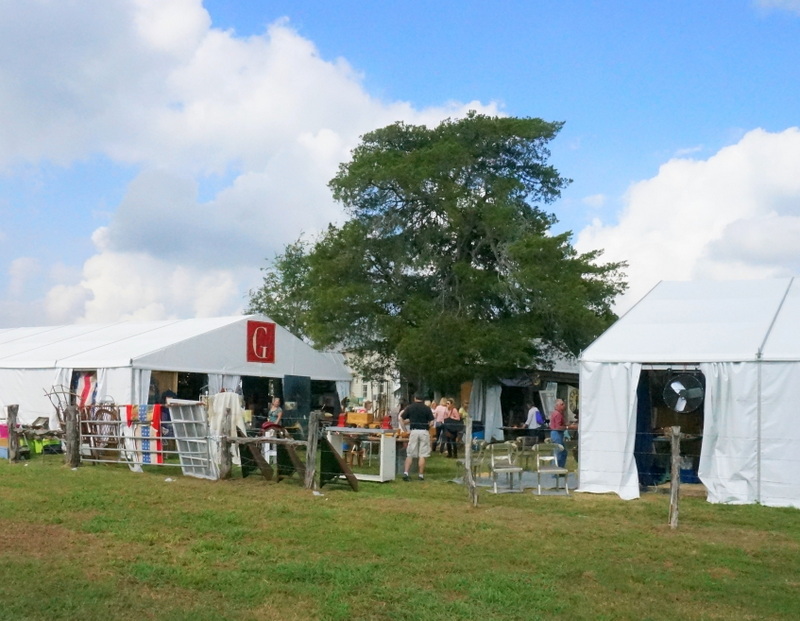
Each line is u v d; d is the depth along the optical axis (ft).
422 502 41.57
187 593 23.38
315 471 46.44
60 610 21.13
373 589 24.16
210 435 50.85
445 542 31.09
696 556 29.94
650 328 52.24
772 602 24.07
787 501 43.42
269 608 22.15
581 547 31.01
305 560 27.66
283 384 85.35
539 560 28.43
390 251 115.55
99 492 41.93
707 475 45.98
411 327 111.14
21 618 20.38
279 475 50.16
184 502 39.42
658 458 54.24
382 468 51.72
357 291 110.73
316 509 38.14
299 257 191.21
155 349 72.23
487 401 118.11
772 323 49.01
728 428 45.62
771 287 57.98
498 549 30.14
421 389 120.16
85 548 28.58
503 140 122.21
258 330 83.25
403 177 109.70
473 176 119.34
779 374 44.50
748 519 38.93
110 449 56.80
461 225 113.91
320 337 114.62
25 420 76.95
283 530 32.68
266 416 80.18
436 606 22.66
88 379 73.36
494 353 105.81
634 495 46.78
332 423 81.00
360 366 125.80
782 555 30.42
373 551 29.35
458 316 110.73
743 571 27.89
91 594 22.56
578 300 104.68
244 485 47.26
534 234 112.78
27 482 45.93
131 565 26.05
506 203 116.47
